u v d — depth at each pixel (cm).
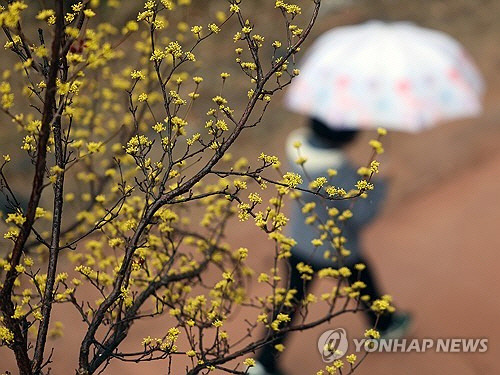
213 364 275
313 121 487
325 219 470
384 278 638
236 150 770
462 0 1054
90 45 237
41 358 256
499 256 656
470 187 745
